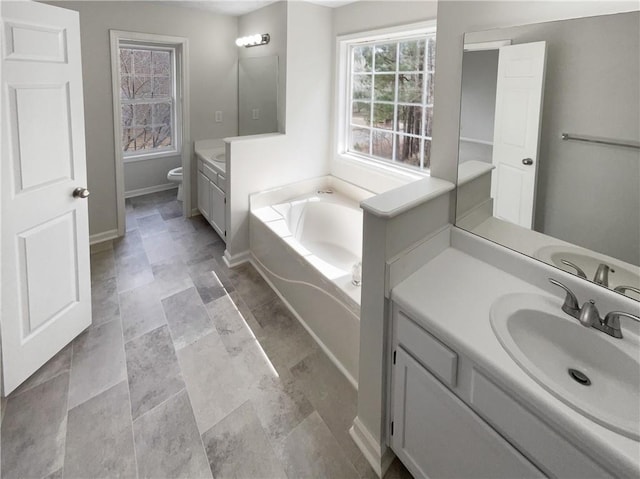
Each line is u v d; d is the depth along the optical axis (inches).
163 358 88.4
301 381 82.5
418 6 104.7
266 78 145.7
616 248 48.8
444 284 57.6
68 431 69.1
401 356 56.6
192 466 63.7
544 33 51.4
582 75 48.7
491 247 62.6
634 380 42.8
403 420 58.7
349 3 126.3
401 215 56.6
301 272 99.5
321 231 135.9
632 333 46.8
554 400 37.4
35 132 74.2
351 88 139.4
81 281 92.0
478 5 59.0
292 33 127.6
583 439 34.6
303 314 101.2
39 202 77.1
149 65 205.9
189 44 155.3
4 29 66.3
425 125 117.2
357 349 79.1
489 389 43.5
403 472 63.6
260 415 73.8
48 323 83.4
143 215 180.4
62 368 84.0
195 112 165.2
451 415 49.7
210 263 136.0
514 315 50.5
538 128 54.0
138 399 76.6
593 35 47.0
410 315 53.2
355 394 79.3
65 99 80.3
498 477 44.6
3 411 72.4
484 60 59.0
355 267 85.1
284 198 139.1
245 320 103.8
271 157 133.4
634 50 44.3
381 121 131.3
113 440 67.7
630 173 46.5
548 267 55.2
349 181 140.9
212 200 153.1
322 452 66.6
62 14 77.3
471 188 64.5
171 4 144.8
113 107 144.3
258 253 128.9
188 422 71.8
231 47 166.7
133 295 114.4
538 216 56.0
